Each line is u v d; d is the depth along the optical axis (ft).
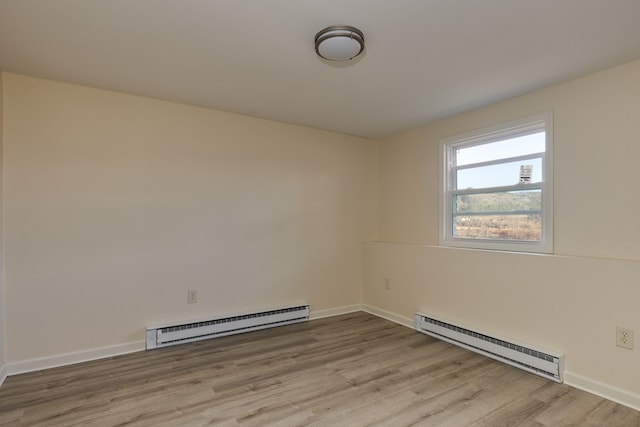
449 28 6.15
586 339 7.48
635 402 6.74
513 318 8.91
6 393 7.25
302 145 12.55
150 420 6.31
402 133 13.19
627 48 6.77
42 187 8.46
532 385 7.65
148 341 9.58
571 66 7.58
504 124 9.71
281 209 12.09
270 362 8.88
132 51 7.07
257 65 7.68
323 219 13.06
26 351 8.27
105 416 6.44
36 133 8.41
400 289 12.37
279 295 12.07
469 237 10.86
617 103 7.50
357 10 5.63
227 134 11.02
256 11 5.68
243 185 11.33
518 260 8.80
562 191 8.40
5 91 8.07
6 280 8.05
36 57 7.34
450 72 7.96
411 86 8.79
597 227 7.79
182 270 10.28
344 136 13.60
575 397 7.14
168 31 6.31
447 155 11.51
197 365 8.67
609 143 7.61
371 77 8.27
